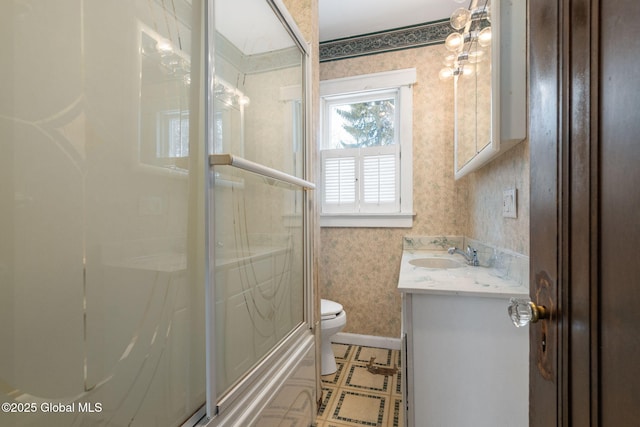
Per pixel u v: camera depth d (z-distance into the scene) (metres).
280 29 1.13
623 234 0.35
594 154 0.41
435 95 2.17
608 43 0.38
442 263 1.80
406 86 2.23
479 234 1.73
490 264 1.51
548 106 0.54
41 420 0.40
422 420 1.14
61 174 0.43
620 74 0.36
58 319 0.42
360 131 2.44
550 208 0.53
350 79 2.35
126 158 0.52
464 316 1.11
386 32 2.27
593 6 0.41
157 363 0.58
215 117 0.74
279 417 0.98
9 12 0.37
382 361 2.06
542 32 0.56
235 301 0.82
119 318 0.51
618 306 0.36
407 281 1.23
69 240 0.44
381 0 1.93
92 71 0.47
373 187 2.34
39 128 0.40
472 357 1.10
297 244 1.28
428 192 2.20
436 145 2.18
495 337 1.08
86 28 0.46
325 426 1.43
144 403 0.55
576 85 0.45
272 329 1.04
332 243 2.41
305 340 1.29
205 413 0.69
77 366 0.44
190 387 0.66
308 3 1.50
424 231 2.21
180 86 0.64
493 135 1.08
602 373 0.39
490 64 1.13
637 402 0.33
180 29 0.65
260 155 0.97
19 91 0.38
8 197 0.37
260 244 0.96
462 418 1.10
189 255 0.66
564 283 0.48
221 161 0.70
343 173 2.41
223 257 0.76
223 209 0.76
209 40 0.71
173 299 0.62
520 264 1.14
